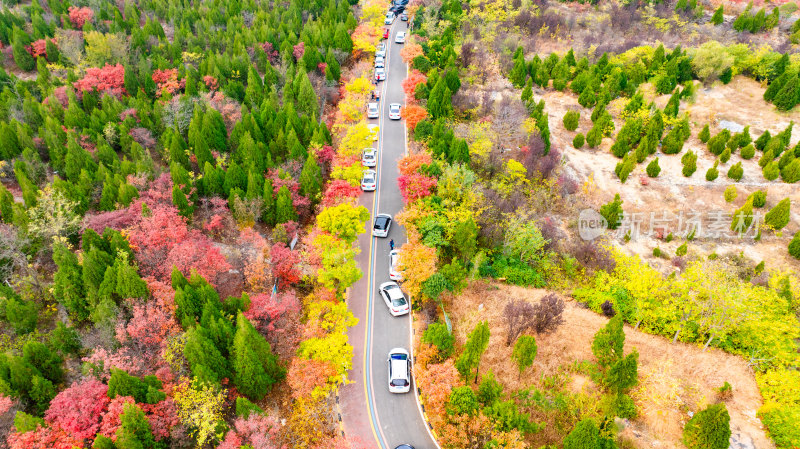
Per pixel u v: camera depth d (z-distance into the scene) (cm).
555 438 3291
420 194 4997
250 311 3803
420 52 8206
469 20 9650
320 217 4522
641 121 7006
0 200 4794
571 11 11044
